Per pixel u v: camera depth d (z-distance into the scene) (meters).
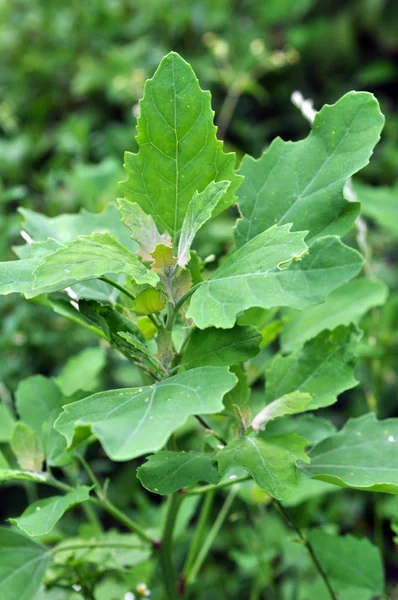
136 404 0.63
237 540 1.14
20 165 1.70
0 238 1.20
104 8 2.07
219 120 1.86
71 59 2.01
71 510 1.25
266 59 1.93
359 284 0.82
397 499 1.11
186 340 0.70
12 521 0.69
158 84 0.69
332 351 0.73
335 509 1.24
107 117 1.99
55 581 0.80
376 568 0.82
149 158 0.69
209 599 1.13
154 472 0.68
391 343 1.20
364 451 0.72
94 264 0.64
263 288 0.63
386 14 2.08
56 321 1.29
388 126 1.99
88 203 1.40
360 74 2.12
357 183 1.36
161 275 0.68
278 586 1.07
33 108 1.96
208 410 0.61
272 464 0.68
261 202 0.71
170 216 0.70
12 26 2.08
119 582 1.00
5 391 0.96
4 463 0.74
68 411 0.63
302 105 0.82
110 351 1.16
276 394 0.73
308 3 2.12
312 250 0.64
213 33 1.99
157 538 0.84
